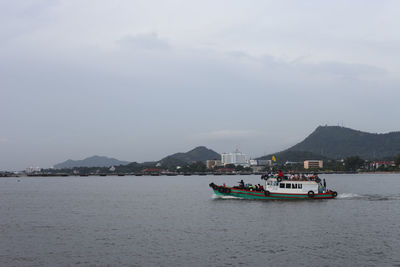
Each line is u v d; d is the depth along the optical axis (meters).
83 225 54.97
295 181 80.56
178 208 74.50
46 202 93.25
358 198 89.12
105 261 35.81
